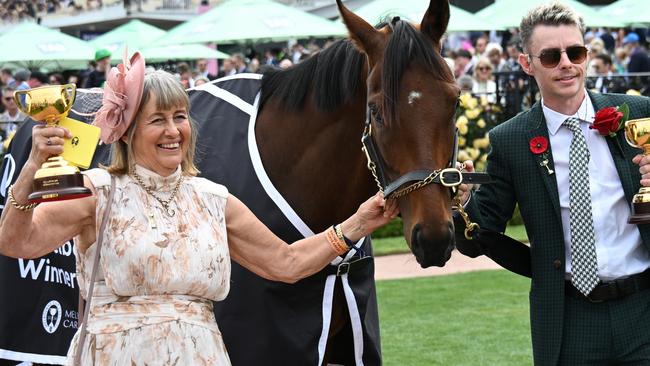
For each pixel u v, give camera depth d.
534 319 3.30
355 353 3.42
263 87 3.58
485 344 6.18
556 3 3.24
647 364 3.15
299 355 3.30
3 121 11.37
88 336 2.70
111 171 2.78
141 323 2.69
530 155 3.28
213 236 2.79
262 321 3.33
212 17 13.91
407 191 2.84
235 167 3.46
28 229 2.62
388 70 2.89
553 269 3.23
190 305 2.75
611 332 3.17
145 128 2.75
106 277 2.69
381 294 7.73
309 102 3.37
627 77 11.86
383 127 2.90
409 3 11.97
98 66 12.63
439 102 2.86
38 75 12.79
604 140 3.20
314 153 3.35
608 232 3.16
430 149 2.84
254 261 2.94
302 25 13.40
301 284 3.34
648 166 2.99
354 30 3.09
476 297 7.56
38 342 4.00
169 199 2.79
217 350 2.78
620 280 3.16
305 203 3.38
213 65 17.36
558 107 3.25
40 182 2.54
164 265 2.70
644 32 17.00
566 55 3.16
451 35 17.53
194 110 3.69
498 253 3.40
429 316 6.96
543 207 3.25
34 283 4.02
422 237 2.77
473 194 3.38
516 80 11.20
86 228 2.76
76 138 2.67
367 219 2.95
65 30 23.55
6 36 15.55
